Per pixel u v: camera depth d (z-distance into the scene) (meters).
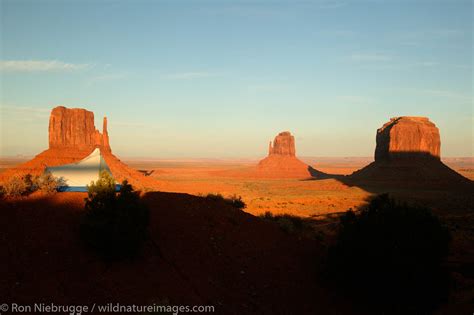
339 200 82.38
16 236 17.16
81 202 21.55
